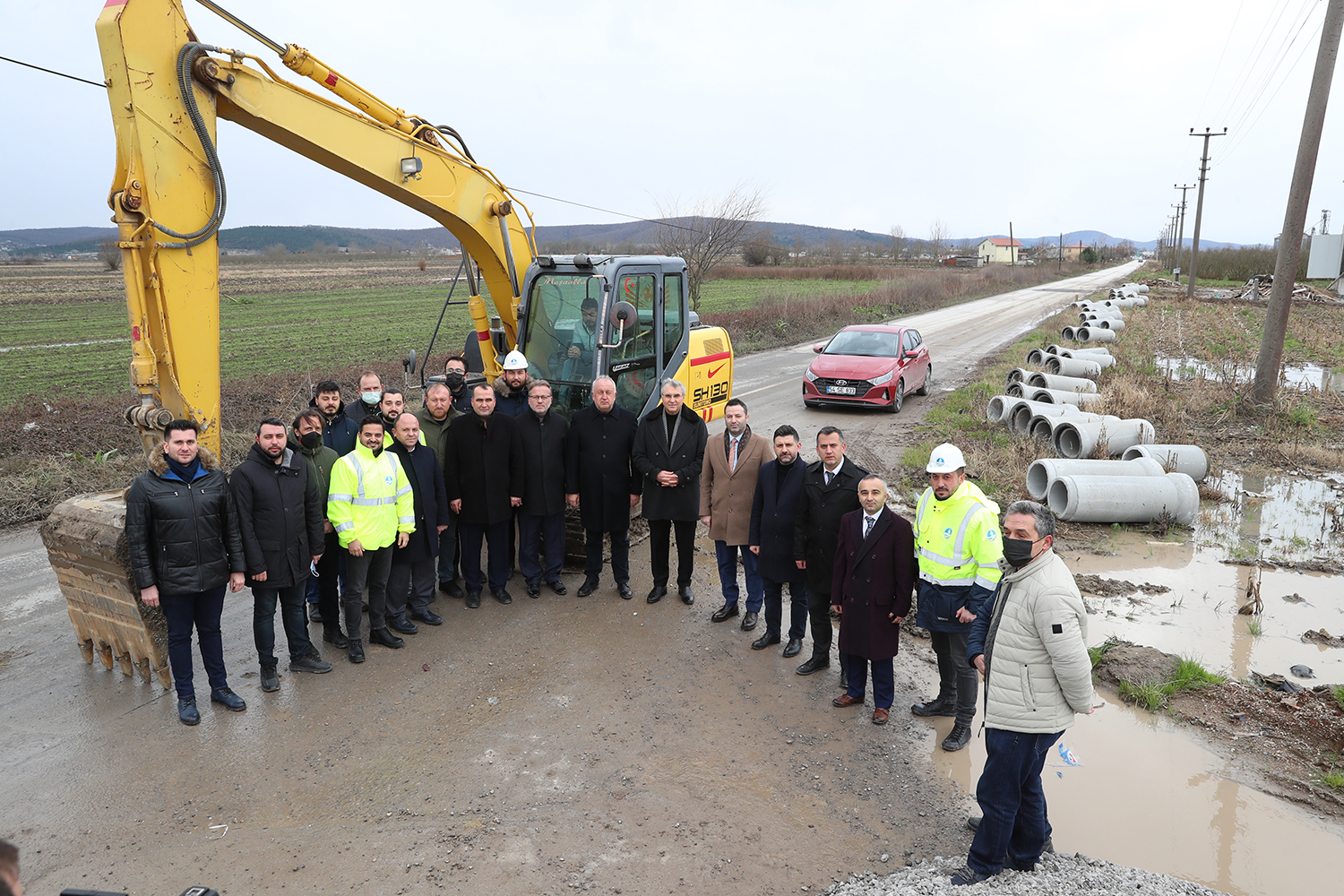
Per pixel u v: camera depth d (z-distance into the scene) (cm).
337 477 577
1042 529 355
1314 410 1404
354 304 3981
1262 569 771
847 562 521
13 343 2427
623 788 451
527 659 608
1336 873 388
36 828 414
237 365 1970
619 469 698
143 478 493
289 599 569
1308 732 500
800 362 2205
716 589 754
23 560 778
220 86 526
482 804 435
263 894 369
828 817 429
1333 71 1270
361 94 634
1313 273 4669
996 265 9275
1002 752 363
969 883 370
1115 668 575
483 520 677
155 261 507
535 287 806
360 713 529
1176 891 362
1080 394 1380
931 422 1413
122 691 550
